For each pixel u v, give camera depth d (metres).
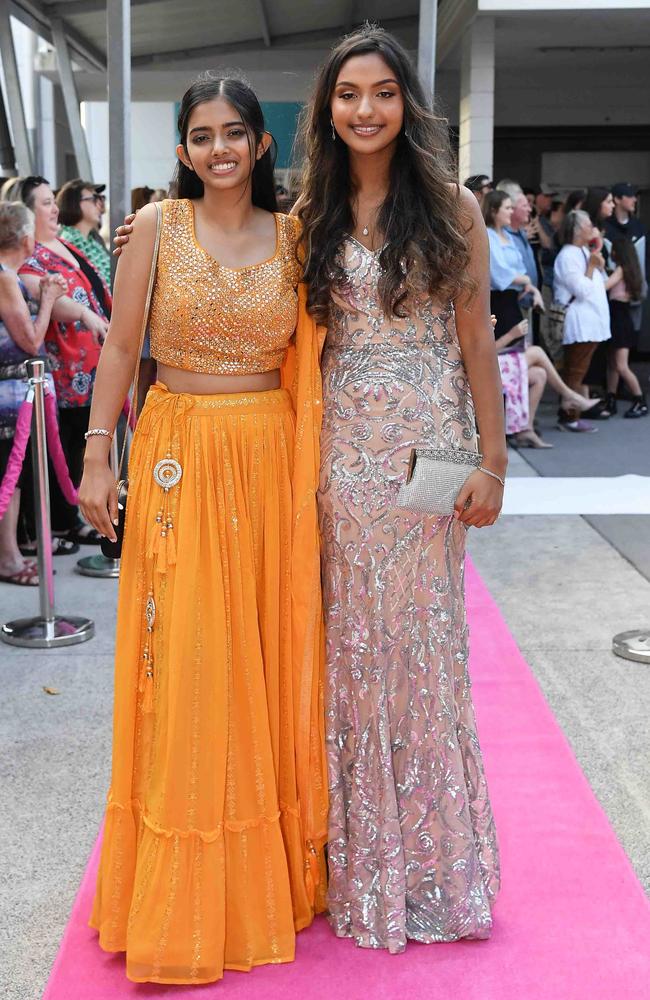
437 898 2.43
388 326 2.34
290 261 2.36
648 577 5.27
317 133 2.34
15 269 4.89
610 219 9.71
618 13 9.63
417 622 2.40
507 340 8.04
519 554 5.68
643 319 14.04
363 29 2.33
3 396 4.87
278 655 2.39
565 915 2.53
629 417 9.92
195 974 2.27
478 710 3.68
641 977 2.30
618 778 3.23
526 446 8.53
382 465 2.36
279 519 2.38
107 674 4.05
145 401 2.45
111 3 4.75
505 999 2.23
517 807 3.02
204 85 2.27
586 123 13.09
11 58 9.31
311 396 2.36
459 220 2.31
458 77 12.24
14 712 3.71
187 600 2.29
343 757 2.45
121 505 2.40
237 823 2.33
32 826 2.97
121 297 2.32
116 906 2.37
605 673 4.05
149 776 2.35
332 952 2.40
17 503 5.17
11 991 2.29
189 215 2.32
